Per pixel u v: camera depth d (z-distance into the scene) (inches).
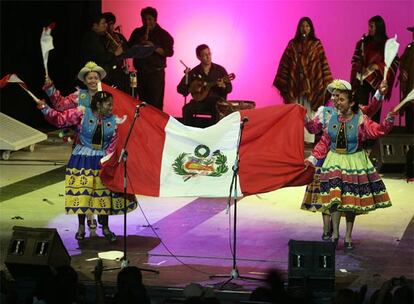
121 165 466.6
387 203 472.4
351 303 319.9
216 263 449.7
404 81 781.9
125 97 480.4
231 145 466.6
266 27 879.1
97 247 475.5
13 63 876.0
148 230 512.7
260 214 555.2
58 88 892.6
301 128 463.8
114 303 320.5
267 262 451.2
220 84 773.3
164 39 819.4
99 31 775.1
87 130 469.4
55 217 539.5
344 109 462.9
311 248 401.1
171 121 473.7
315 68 811.4
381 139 684.7
